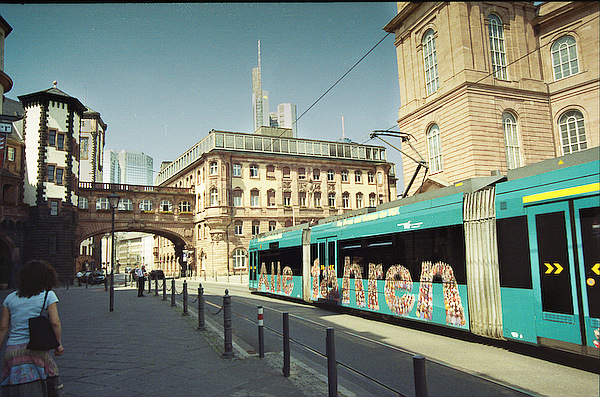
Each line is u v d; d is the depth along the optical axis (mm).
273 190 62062
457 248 9969
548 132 30375
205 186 59438
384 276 12727
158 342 9875
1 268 41250
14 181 42219
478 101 28562
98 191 57156
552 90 30703
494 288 8922
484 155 28062
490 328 8945
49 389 4535
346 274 14984
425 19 32719
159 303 19016
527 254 8203
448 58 30234
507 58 30641
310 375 7004
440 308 10406
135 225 58844
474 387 6566
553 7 30578
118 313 15523
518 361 8109
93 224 56125
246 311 16484
